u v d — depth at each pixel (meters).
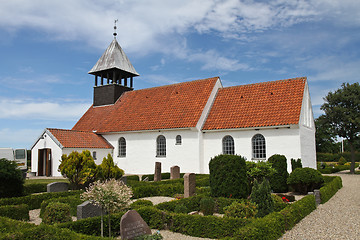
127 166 26.75
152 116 26.59
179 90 28.05
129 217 7.31
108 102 31.78
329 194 14.27
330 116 29.44
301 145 20.39
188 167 23.45
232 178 12.36
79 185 15.84
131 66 33.44
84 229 8.11
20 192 13.88
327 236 8.30
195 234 8.61
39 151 25.69
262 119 21.33
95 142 26.86
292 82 23.14
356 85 29.11
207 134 23.48
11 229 7.07
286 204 10.67
